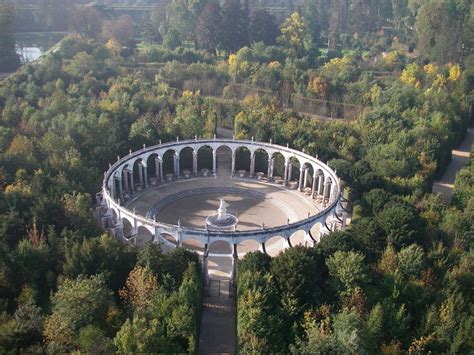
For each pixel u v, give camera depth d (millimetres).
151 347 86562
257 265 111875
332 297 105688
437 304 104375
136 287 101375
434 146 185000
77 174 153875
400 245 120938
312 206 167875
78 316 92125
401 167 168125
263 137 189500
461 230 131500
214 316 111562
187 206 166000
